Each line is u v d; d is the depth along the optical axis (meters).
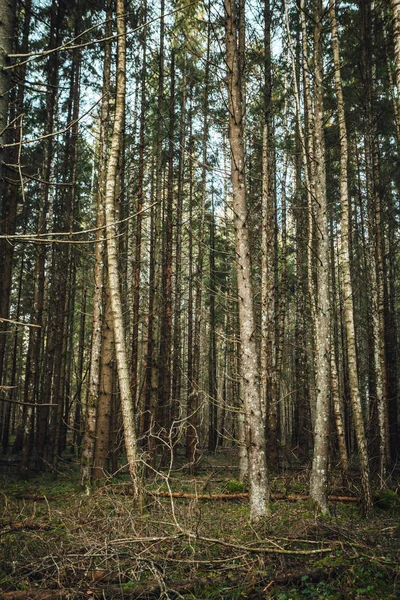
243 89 9.33
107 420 11.69
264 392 11.84
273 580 4.77
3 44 2.52
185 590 4.49
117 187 12.71
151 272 16.05
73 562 4.65
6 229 11.89
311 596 4.55
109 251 8.56
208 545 5.57
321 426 8.55
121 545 4.99
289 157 16.39
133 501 6.88
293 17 13.28
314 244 14.30
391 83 14.93
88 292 21.80
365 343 21.03
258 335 12.71
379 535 6.54
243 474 11.76
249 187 15.31
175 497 9.68
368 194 15.97
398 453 16.97
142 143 14.82
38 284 14.25
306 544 5.94
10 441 28.23
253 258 14.95
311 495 8.32
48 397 16.03
